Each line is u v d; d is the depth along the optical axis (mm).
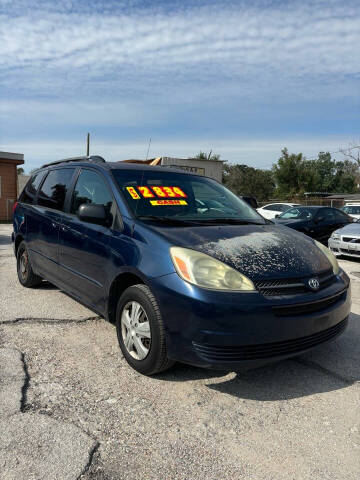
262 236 3242
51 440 2186
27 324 3963
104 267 3330
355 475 2002
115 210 3422
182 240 2906
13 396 2600
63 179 4555
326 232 11023
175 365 3170
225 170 59625
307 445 2234
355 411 2584
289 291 2730
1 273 6320
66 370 3023
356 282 6520
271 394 2773
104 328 3918
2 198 19156
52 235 4324
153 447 2180
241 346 2561
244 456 2131
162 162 23922
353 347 3605
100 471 1975
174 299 2635
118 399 2646
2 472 1927
